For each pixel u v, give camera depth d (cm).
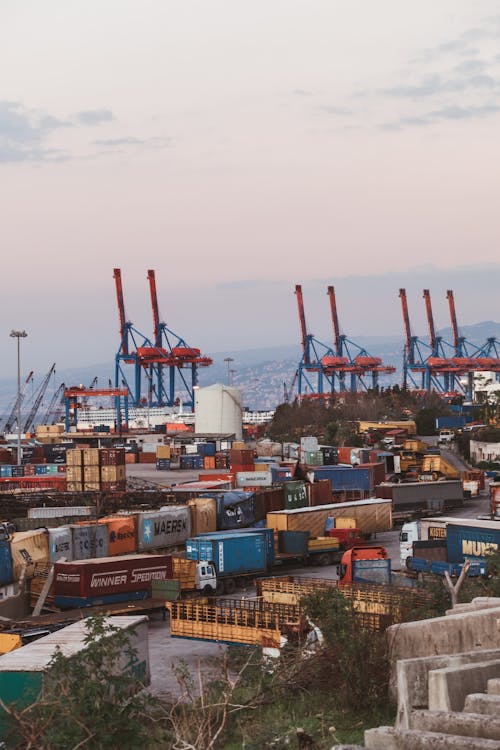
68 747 1770
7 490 10900
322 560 7069
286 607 3575
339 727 2062
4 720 2055
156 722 2300
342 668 2231
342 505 7925
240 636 3647
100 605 5003
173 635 3844
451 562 5778
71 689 1919
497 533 5522
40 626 3812
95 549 6038
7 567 5238
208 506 7344
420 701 1678
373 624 2781
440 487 9775
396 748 1271
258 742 1995
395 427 19738
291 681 2427
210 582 5675
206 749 1919
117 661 2661
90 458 11362
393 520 9444
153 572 5241
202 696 2177
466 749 1213
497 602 2305
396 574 5297
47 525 7494
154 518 6669
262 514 8200
